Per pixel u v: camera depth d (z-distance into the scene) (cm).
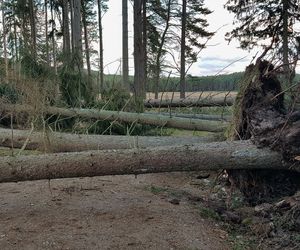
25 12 2402
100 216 365
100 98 760
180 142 512
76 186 462
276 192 397
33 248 298
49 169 358
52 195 425
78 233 327
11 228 332
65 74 758
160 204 405
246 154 359
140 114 665
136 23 1675
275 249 316
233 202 413
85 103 753
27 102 627
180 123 649
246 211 390
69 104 754
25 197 417
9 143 518
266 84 414
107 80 776
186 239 326
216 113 817
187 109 835
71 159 361
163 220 361
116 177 515
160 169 363
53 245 304
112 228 339
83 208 385
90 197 421
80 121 682
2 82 708
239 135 417
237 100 436
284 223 344
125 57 1427
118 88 761
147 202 410
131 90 908
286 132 344
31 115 612
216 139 500
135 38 1673
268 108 395
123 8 1465
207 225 360
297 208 343
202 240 327
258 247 320
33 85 659
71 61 795
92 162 359
